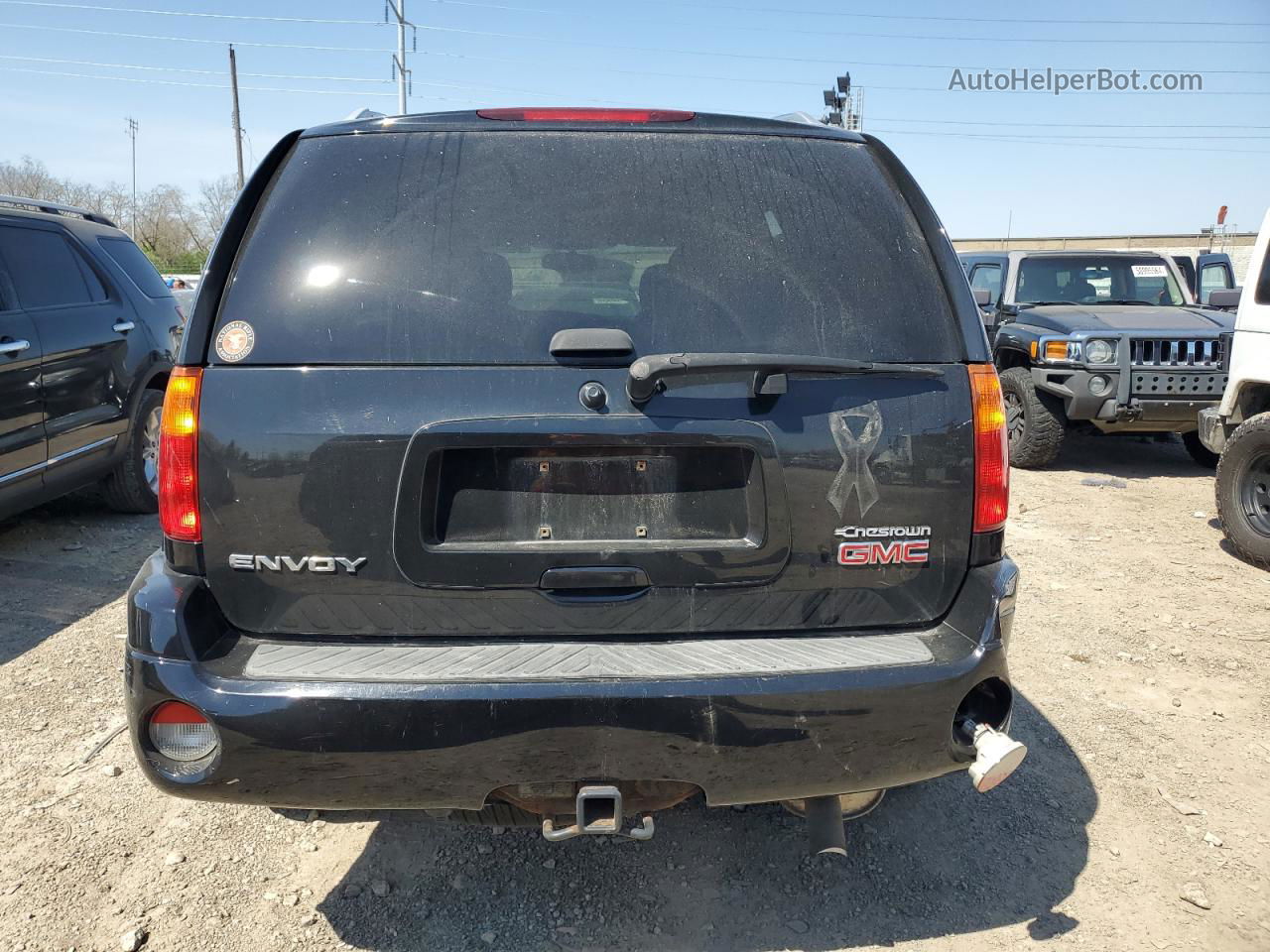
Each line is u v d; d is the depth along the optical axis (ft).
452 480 6.96
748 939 8.17
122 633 14.15
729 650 7.06
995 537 7.42
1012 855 9.36
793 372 6.95
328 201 7.39
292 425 6.81
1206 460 28.37
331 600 6.97
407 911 8.43
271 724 6.50
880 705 6.82
